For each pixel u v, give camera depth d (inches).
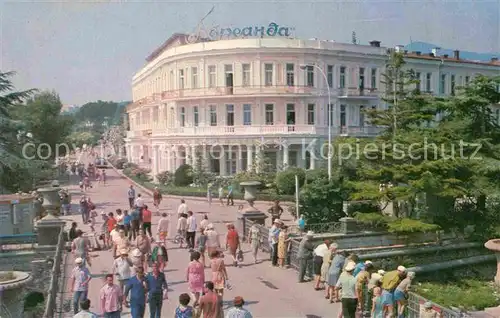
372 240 985.5
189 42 2486.5
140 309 532.7
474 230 1060.5
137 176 2556.6
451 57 2608.3
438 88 2485.2
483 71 2645.2
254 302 645.3
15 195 1106.1
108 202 1754.4
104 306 526.3
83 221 1277.1
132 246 857.5
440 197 1053.2
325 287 684.7
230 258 887.1
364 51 2372.0
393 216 981.2
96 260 866.8
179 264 834.2
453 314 532.1
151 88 2834.6
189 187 2060.8
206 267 802.8
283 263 818.8
